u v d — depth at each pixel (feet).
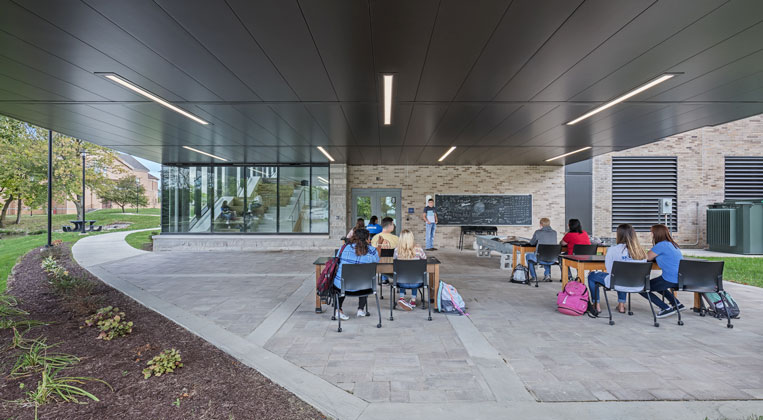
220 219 44.65
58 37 12.55
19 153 64.95
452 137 29.30
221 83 17.03
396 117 23.09
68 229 71.00
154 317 16.56
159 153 37.91
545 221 25.09
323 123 24.70
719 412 8.63
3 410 8.68
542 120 23.76
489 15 11.04
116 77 16.29
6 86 17.48
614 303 19.42
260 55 13.97
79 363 11.27
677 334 14.35
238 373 10.86
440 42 12.89
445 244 46.62
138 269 29.84
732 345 13.11
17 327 14.74
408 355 12.23
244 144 32.60
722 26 11.71
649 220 47.24
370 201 47.16
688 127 25.55
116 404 8.96
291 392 9.75
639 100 19.52
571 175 47.16
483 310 17.87
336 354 12.31
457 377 10.56
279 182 44.62
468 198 46.80
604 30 11.98
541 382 10.23
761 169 47.14
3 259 37.35
